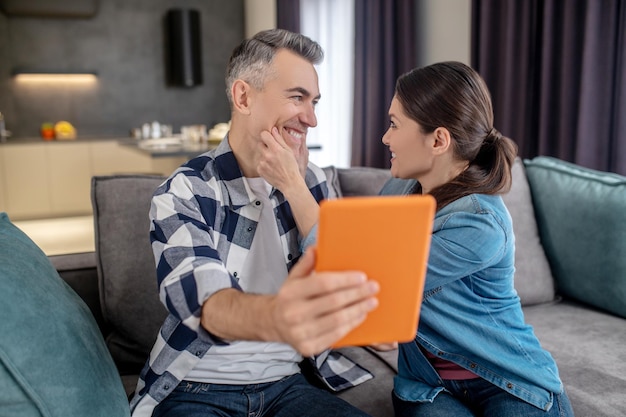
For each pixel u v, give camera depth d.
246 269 1.32
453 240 1.19
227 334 0.90
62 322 1.10
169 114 7.00
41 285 1.15
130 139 6.29
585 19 2.80
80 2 6.34
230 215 1.32
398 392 1.33
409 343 1.30
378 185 2.11
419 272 0.70
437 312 1.23
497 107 3.48
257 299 0.85
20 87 6.46
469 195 1.23
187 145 4.95
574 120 2.95
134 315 1.59
